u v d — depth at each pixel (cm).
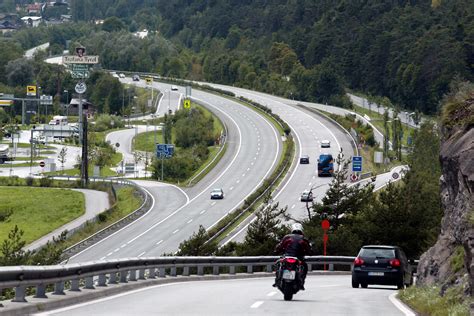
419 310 6128
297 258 6862
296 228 7000
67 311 5266
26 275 5381
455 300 5981
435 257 8200
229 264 11531
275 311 5656
